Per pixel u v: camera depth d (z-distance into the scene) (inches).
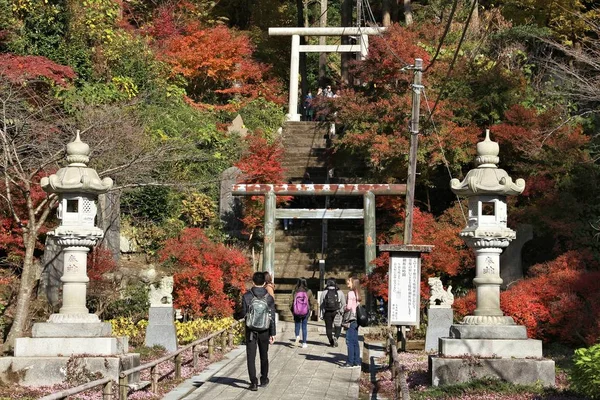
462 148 997.8
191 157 1044.5
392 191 957.8
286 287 1046.4
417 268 695.7
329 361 658.8
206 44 1288.1
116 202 896.9
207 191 1093.8
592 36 1186.0
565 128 973.8
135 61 1116.5
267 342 516.1
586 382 396.8
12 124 753.0
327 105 1055.6
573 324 709.3
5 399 445.1
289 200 1133.7
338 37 1793.8
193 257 843.4
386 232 1019.3
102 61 1048.2
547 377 486.3
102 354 505.4
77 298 529.7
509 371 487.8
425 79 1034.1
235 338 812.0
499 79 1027.9
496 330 506.0
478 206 529.0
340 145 1073.5
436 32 1183.6
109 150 776.3
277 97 1417.3
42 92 941.8
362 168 1156.5
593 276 741.3
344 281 1042.1
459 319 767.1
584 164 964.0
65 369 493.7
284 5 1721.2
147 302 805.2
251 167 1055.6
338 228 1181.1
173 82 1266.0
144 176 885.8
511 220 936.9
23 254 805.9
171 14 1342.3
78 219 532.4
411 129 794.2
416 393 471.2
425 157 989.8
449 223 936.9
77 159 538.0
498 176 522.9
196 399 475.2
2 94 777.6
